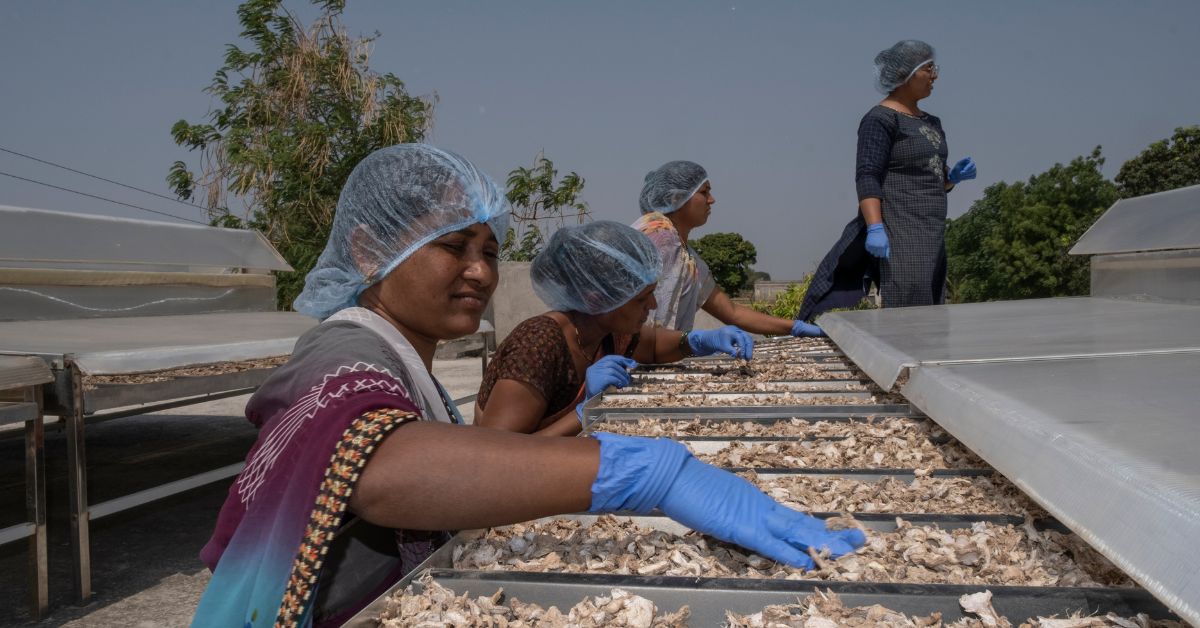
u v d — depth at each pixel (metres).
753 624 0.85
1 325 3.87
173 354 2.98
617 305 2.59
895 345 2.03
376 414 0.94
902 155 4.31
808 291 4.80
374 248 1.21
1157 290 3.17
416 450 0.89
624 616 0.86
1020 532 1.12
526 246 10.96
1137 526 0.72
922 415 1.86
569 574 0.96
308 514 0.89
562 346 2.47
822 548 1.03
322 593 1.04
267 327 4.33
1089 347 1.69
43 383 2.65
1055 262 46.72
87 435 5.65
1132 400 1.10
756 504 1.05
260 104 10.74
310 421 0.94
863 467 1.50
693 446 1.75
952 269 60.09
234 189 10.21
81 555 2.80
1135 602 0.84
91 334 3.54
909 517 1.18
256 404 1.12
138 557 3.32
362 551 1.08
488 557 1.11
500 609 0.90
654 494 0.97
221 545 1.04
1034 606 0.85
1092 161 46.66
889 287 4.40
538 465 0.91
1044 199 47.94
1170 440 0.87
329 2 10.95
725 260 54.88
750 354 3.10
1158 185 42.00
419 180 1.17
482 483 0.89
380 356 1.08
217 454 5.02
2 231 4.05
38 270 4.29
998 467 1.07
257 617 0.89
